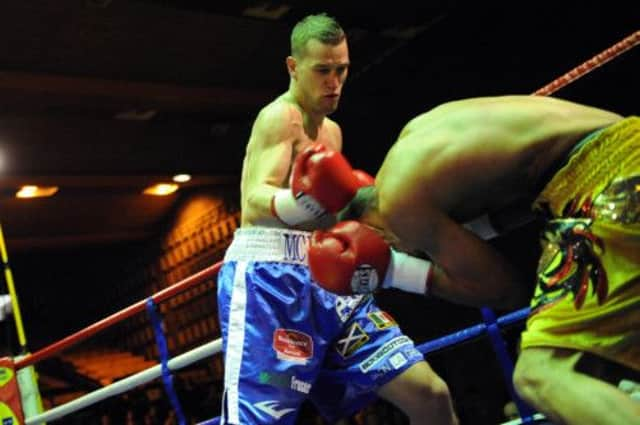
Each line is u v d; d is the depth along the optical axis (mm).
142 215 14453
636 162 1553
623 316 1521
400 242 1870
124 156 10602
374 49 9195
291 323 2387
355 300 2461
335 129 2691
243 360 2348
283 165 2393
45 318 16953
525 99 1793
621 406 1438
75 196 12703
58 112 9516
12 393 3957
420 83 8961
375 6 8109
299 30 2461
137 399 10961
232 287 2436
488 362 8016
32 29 7566
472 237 1717
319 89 2445
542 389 1562
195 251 14008
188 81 9156
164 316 14922
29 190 11266
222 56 8852
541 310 1620
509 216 1852
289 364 2348
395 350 2430
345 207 1870
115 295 16984
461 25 8328
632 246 1514
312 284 2420
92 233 14641
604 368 1651
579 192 1615
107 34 7926
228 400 2316
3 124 9438
